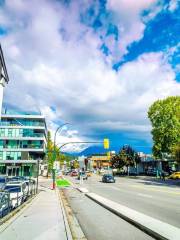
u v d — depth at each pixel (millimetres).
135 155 82500
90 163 149375
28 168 71125
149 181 48375
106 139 33344
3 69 22094
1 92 21922
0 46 20219
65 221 10234
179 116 52000
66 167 147625
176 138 50938
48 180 54344
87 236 8789
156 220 10422
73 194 25453
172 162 66688
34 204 15977
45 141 82438
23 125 74000
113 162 86875
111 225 10523
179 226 9719
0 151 71688
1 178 27953
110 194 23797
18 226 9336
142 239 8289
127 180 53312
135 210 13680
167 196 20969
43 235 8039
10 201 12492
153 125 54062
